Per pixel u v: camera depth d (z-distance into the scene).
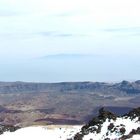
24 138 134.25
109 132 104.69
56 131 138.12
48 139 128.38
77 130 126.00
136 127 102.69
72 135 120.94
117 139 98.81
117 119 112.06
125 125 105.44
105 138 102.06
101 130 108.50
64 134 130.00
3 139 135.50
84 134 110.44
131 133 99.75
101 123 112.31
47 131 139.62
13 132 144.50
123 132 101.69
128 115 112.62
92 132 109.69
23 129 147.62
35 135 136.38
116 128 104.94
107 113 115.69
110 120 112.38
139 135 97.88
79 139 108.69
